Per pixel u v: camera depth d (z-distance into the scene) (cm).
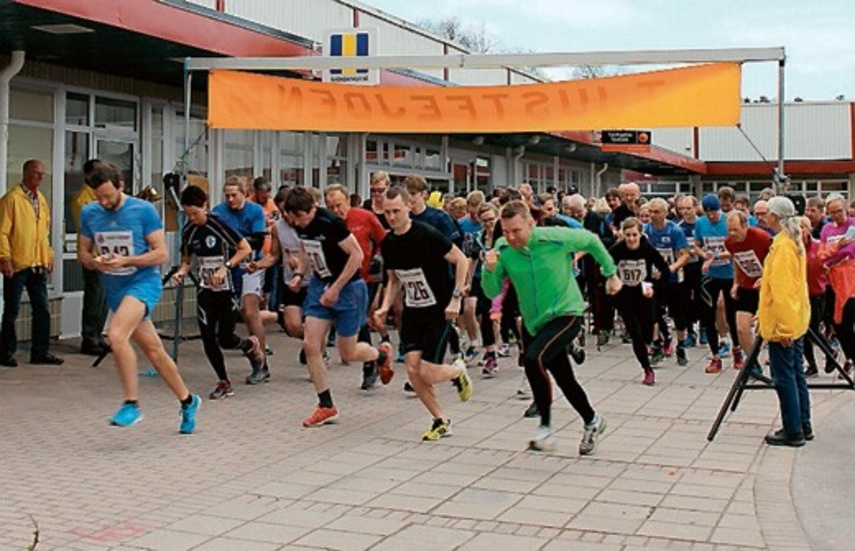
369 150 2083
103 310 1262
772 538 589
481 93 1228
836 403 1030
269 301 1405
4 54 1247
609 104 1200
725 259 1200
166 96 1549
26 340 1308
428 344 819
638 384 1125
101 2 1045
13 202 1155
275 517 623
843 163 4319
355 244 870
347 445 819
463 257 817
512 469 745
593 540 583
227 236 989
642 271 1111
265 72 1425
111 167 786
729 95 1163
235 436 847
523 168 2891
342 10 1823
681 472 740
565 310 770
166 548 563
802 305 814
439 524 612
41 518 614
